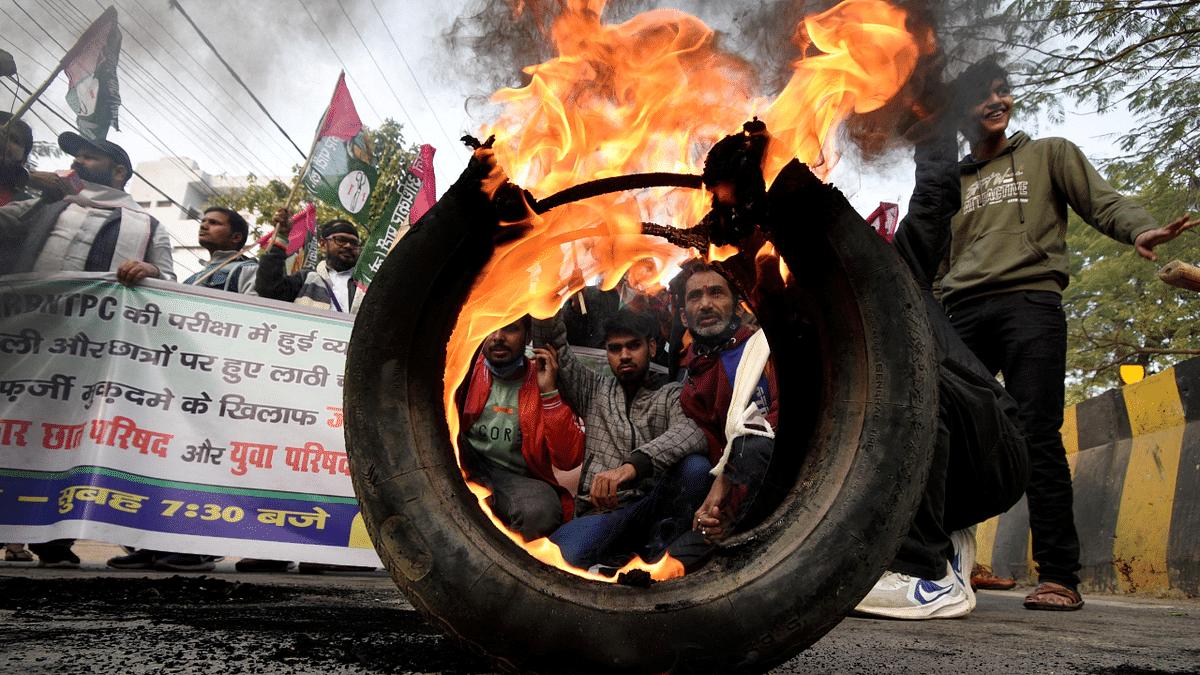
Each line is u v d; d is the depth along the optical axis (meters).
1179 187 8.58
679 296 2.91
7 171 4.50
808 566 1.12
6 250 4.27
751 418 2.24
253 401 3.80
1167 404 4.93
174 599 2.32
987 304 3.43
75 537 3.40
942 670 1.50
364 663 1.34
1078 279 12.41
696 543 2.19
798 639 1.10
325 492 3.80
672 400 2.76
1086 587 5.38
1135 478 5.11
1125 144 8.45
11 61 4.93
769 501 1.37
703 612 1.08
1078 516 5.72
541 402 2.76
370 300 1.21
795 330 1.39
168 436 3.66
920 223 2.08
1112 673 1.53
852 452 1.18
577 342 3.29
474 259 1.27
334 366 3.95
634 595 1.10
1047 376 3.28
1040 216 3.36
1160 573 4.53
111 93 5.21
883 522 1.13
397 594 2.78
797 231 1.27
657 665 1.07
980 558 6.83
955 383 1.98
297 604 2.30
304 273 4.74
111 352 3.66
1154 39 6.54
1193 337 12.23
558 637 1.06
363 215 6.77
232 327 3.85
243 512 3.68
